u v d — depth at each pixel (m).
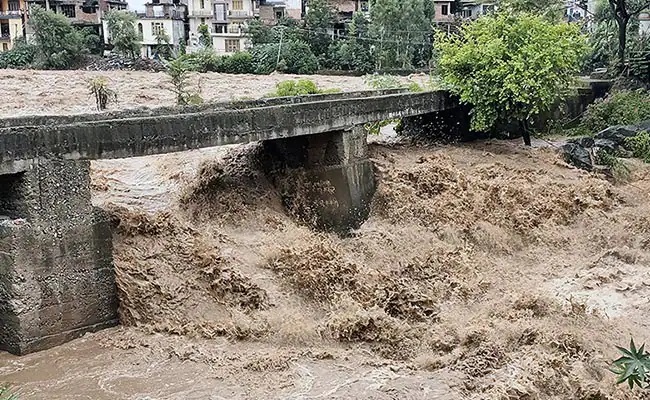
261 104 18.95
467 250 16.69
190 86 37.03
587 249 17.50
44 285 11.92
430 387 10.95
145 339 12.35
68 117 14.97
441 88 22.53
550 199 18.94
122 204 16.11
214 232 15.09
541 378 10.97
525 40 21.59
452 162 19.94
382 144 21.02
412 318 13.66
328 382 11.09
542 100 21.45
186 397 10.54
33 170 11.74
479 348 11.94
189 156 19.61
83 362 11.56
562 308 13.73
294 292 13.93
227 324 12.65
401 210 17.81
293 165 17.81
